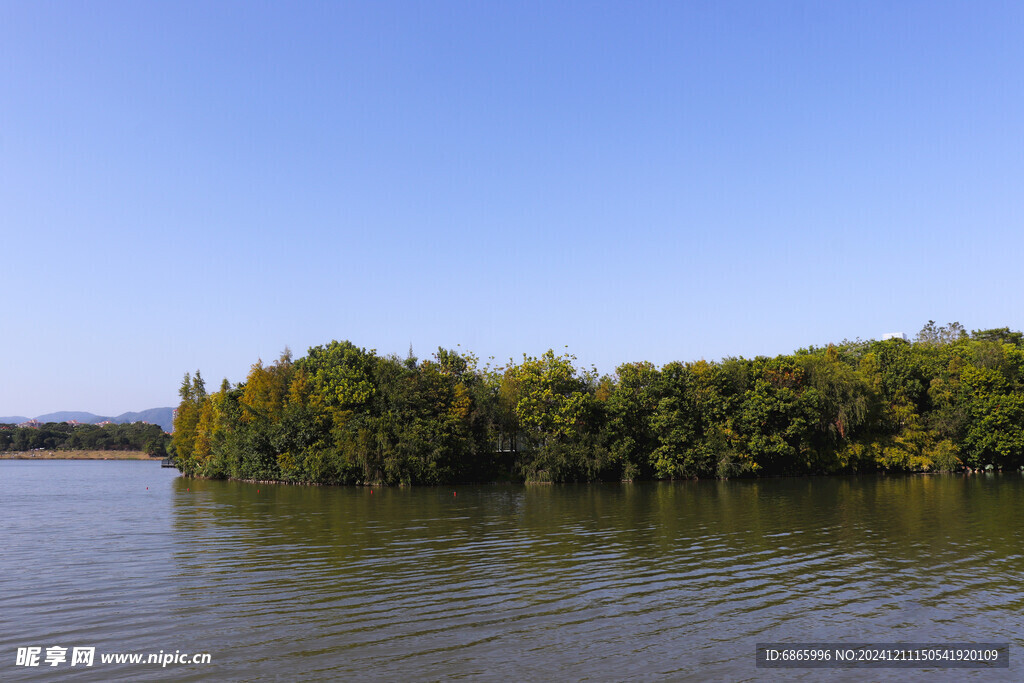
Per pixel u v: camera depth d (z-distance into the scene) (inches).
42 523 1876.2
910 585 1060.5
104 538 1573.6
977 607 938.7
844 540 1471.5
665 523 1770.4
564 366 3646.7
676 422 3654.0
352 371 3939.5
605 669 716.0
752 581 1088.2
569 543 1455.5
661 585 1063.6
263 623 871.1
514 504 2347.4
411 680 685.9
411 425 3474.4
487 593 1016.9
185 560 1283.2
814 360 4138.8
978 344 4495.6
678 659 746.2
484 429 3659.0
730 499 2455.7
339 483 3585.1
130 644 794.8
